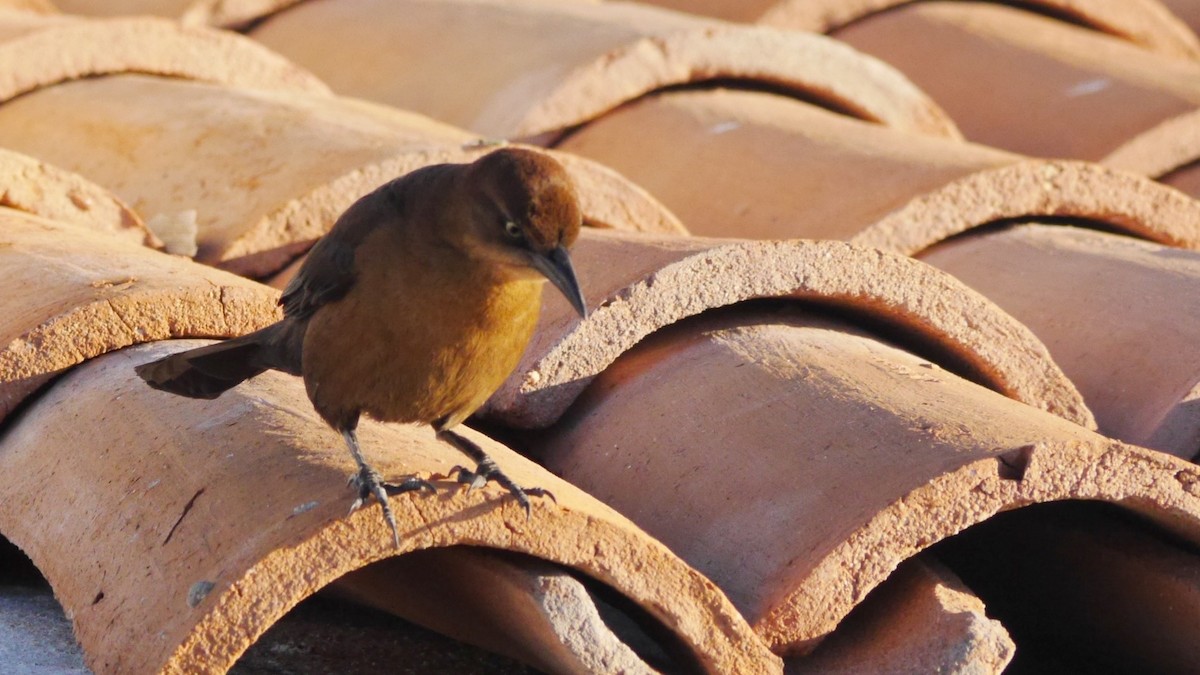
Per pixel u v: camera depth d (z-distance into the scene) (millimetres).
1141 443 10977
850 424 9422
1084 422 11070
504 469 8352
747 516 9070
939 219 13523
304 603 10695
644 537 8148
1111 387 11445
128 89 15766
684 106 16547
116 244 11656
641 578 8125
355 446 8656
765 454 9422
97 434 9336
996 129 18672
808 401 9789
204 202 13141
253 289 10391
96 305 9938
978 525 10859
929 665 8500
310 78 17156
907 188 13672
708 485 9461
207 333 10266
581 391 10594
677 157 15672
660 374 10570
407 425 9672
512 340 8836
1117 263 12719
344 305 8719
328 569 7633
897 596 9078
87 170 14414
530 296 8797
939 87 19594
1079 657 10781
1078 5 20922
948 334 10898
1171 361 11234
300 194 12539
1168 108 17625
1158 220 14227
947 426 9188
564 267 8383
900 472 8766
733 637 8281
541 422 10523
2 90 15852
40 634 9531
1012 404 9953
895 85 17812
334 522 7625
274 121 14125
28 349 9805
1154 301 11938
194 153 13859
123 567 8234
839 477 8953
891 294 10805
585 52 16547
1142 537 9938
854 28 21094
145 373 9086
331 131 13648
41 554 8969
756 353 10508
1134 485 9023
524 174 8359
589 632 7992
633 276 10516
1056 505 10336
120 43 16125
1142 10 21266
